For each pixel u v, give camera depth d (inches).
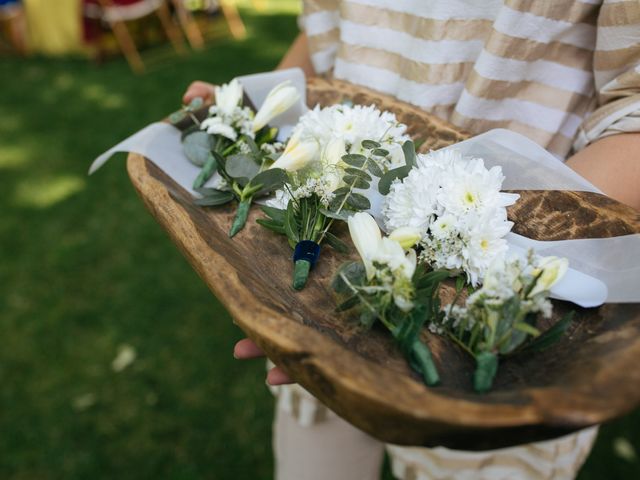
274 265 27.9
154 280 78.5
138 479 56.3
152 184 28.6
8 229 88.2
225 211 30.9
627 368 17.5
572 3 27.6
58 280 78.6
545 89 30.5
